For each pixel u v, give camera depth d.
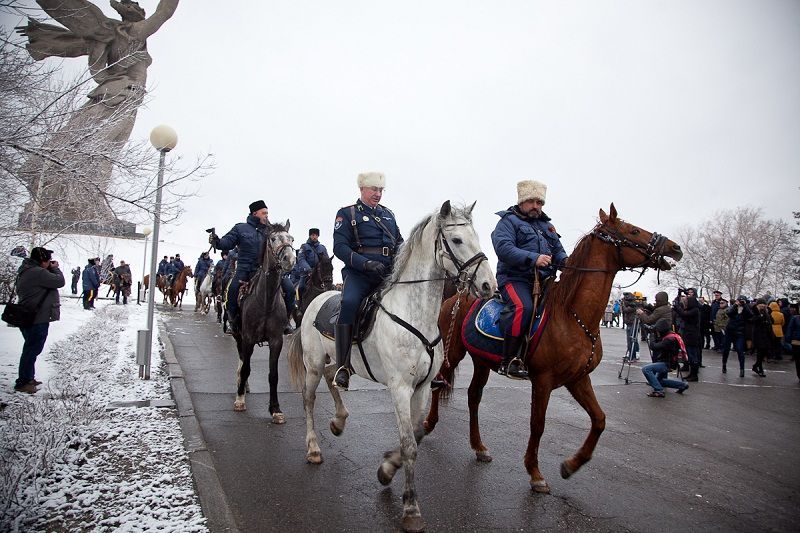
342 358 4.46
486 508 4.06
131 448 4.83
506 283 5.01
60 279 6.90
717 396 9.39
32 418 4.91
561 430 6.44
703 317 18.70
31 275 6.66
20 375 6.64
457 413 7.19
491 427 6.48
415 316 4.10
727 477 5.00
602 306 4.64
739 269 46.81
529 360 4.66
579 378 4.64
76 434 4.88
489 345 5.00
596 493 4.44
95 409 5.46
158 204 5.87
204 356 11.04
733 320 12.80
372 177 4.77
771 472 5.20
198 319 19.11
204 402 7.23
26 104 4.89
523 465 5.10
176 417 5.97
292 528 3.62
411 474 3.79
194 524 3.43
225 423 6.18
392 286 4.39
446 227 3.96
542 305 4.73
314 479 4.54
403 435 3.88
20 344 10.17
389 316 4.20
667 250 4.46
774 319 15.81
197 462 4.54
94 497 3.74
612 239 4.61
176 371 8.27
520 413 7.28
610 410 7.76
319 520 3.76
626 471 5.05
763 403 8.91
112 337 11.40
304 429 6.07
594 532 3.71
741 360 12.48
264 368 10.12
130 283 25.66
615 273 4.70
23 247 6.95
